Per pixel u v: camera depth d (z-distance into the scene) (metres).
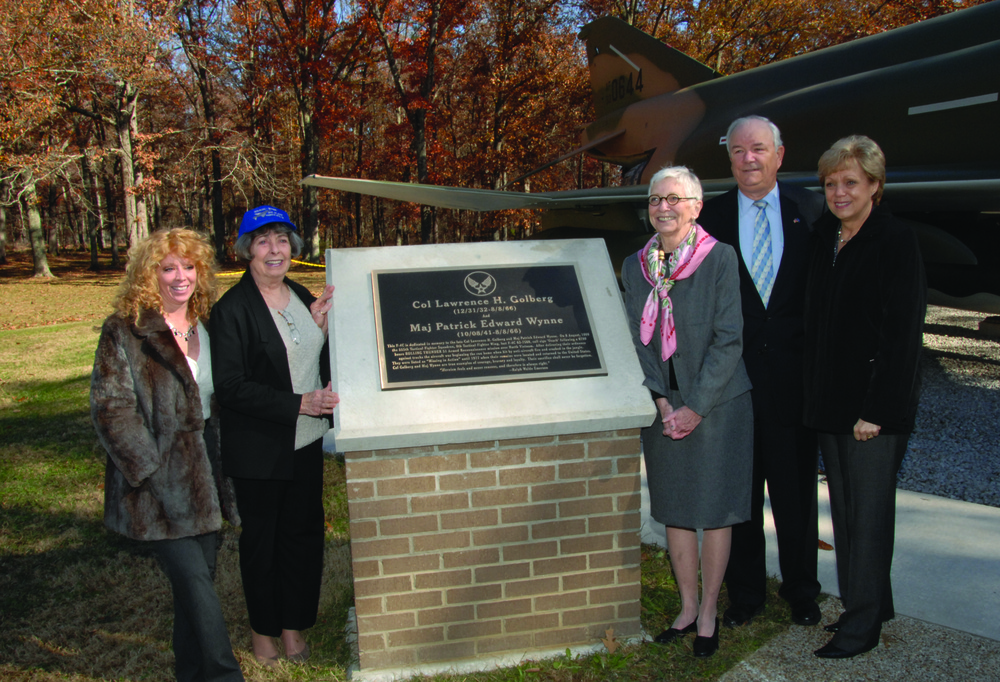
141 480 2.20
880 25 21.61
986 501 3.91
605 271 2.80
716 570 2.63
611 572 2.64
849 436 2.55
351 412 2.34
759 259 2.85
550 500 2.54
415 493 2.42
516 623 2.59
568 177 36.16
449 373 2.45
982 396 6.01
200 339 2.50
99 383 2.21
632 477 2.60
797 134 7.05
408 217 31.42
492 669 2.52
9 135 20.34
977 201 5.07
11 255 43.78
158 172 31.77
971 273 6.27
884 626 2.75
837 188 2.50
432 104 26.78
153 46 22.16
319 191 32.59
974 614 2.80
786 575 2.89
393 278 2.63
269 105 33.41
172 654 2.73
